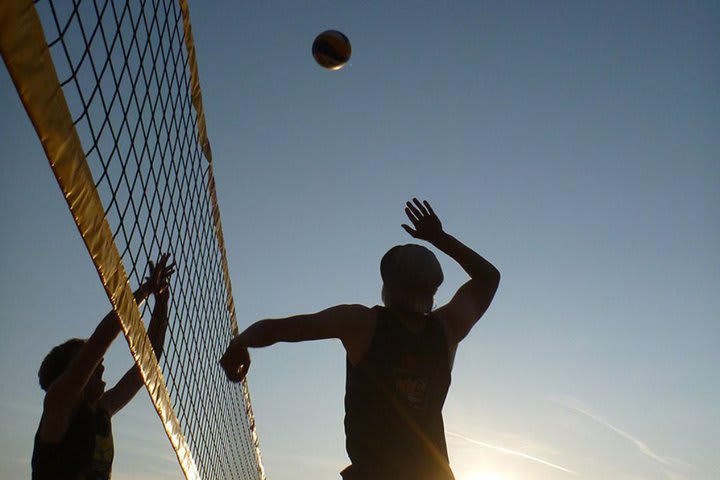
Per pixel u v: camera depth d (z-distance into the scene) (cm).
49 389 366
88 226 282
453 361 290
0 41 220
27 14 233
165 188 420
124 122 328
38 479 371
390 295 280
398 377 267
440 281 284
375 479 258
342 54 564
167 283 398
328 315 266
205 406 534
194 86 505
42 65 243
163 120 419
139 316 355
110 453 399
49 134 250
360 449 262
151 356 386
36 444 375
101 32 292
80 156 274
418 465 260
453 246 308
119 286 321
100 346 361
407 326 274
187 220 480
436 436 267
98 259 293
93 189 287
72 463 373
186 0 486
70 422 374
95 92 282
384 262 284
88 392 388
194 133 502
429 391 270
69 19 261
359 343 270
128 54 338
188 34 493
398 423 262
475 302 303
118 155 319
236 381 260
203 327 526
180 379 461
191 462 492
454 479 266
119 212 322
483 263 312
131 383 438
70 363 368
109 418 408
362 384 267
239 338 256
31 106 239
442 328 280
